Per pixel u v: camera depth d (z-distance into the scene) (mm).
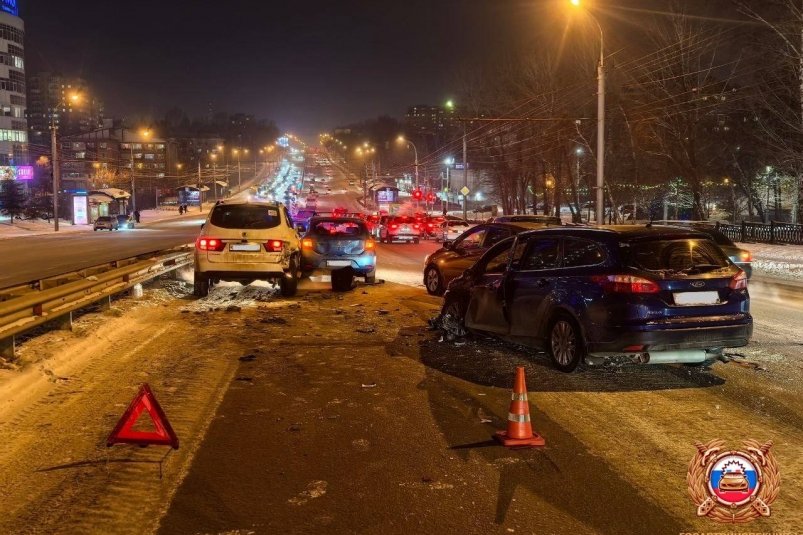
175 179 150250
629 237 7375
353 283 17547
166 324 11312
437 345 9539
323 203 119812
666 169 46125
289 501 4508
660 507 4402
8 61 103938
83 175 116875
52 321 9711
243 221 14258
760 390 7070
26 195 68812
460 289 9805
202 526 4156
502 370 8039
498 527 4129
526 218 17875
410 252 31422
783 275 20891
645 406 6559
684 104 37844
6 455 5328
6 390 6598
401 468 5078
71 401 6766
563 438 5699
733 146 43969
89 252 32062
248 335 10320
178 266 17703
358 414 6402
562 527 4125
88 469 5047
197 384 7402
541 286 8078
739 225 33969
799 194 32469
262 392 7145
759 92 31594
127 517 4273
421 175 121125
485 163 66438
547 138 52469
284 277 14289
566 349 7742
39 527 4133
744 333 7266
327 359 8695
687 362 7383
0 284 18062
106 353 9000
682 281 7125
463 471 5012
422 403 6750
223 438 5730
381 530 4102
